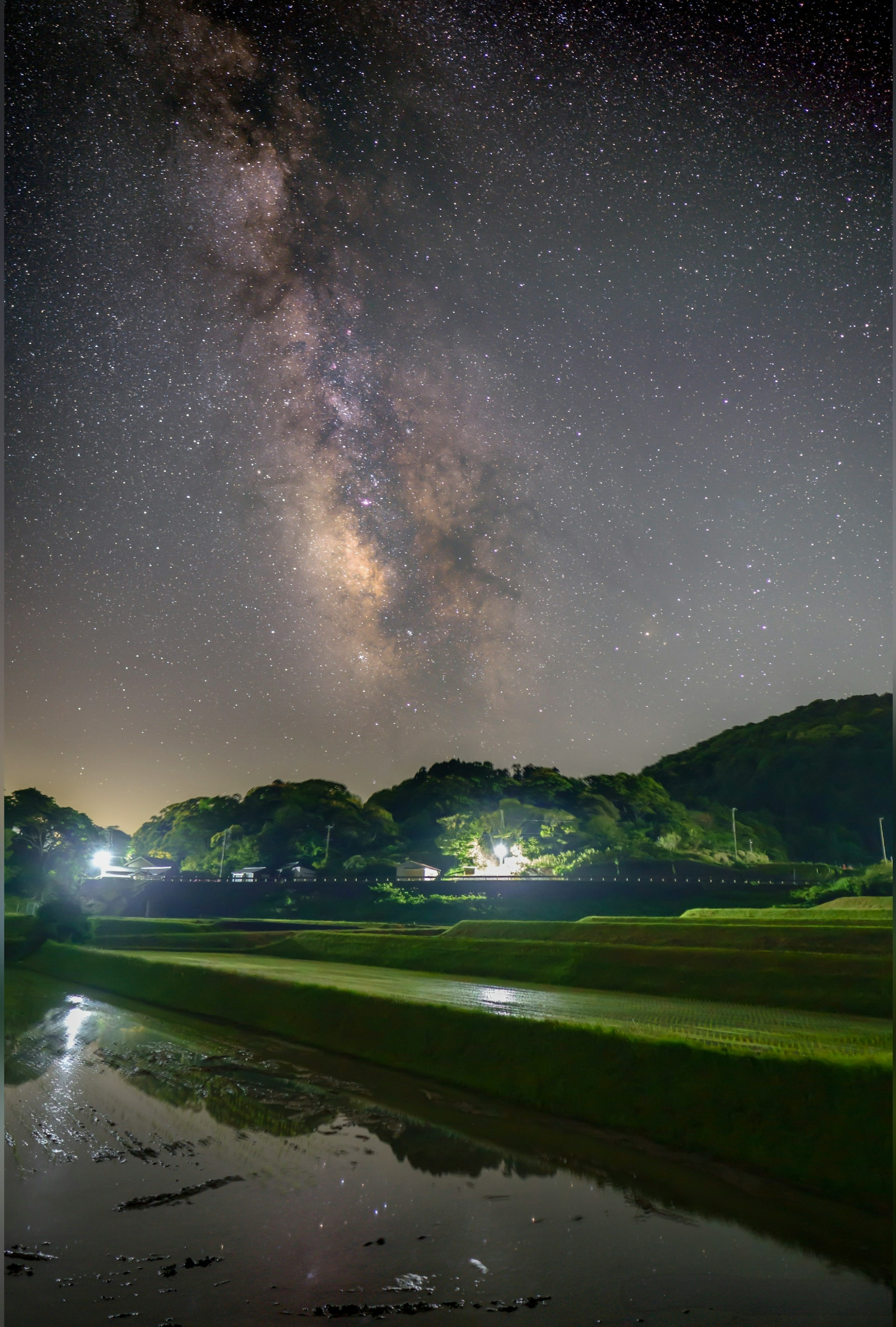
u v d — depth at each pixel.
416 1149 15.97
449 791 184.50
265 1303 9.88
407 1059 22.73
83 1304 9.84
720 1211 12.64
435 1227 12.25
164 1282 10.49
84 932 52.56
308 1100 19.56
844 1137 13.75
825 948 35.62
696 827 176.12
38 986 41.22
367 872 131.62
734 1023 21.61
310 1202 13.29
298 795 179.88
